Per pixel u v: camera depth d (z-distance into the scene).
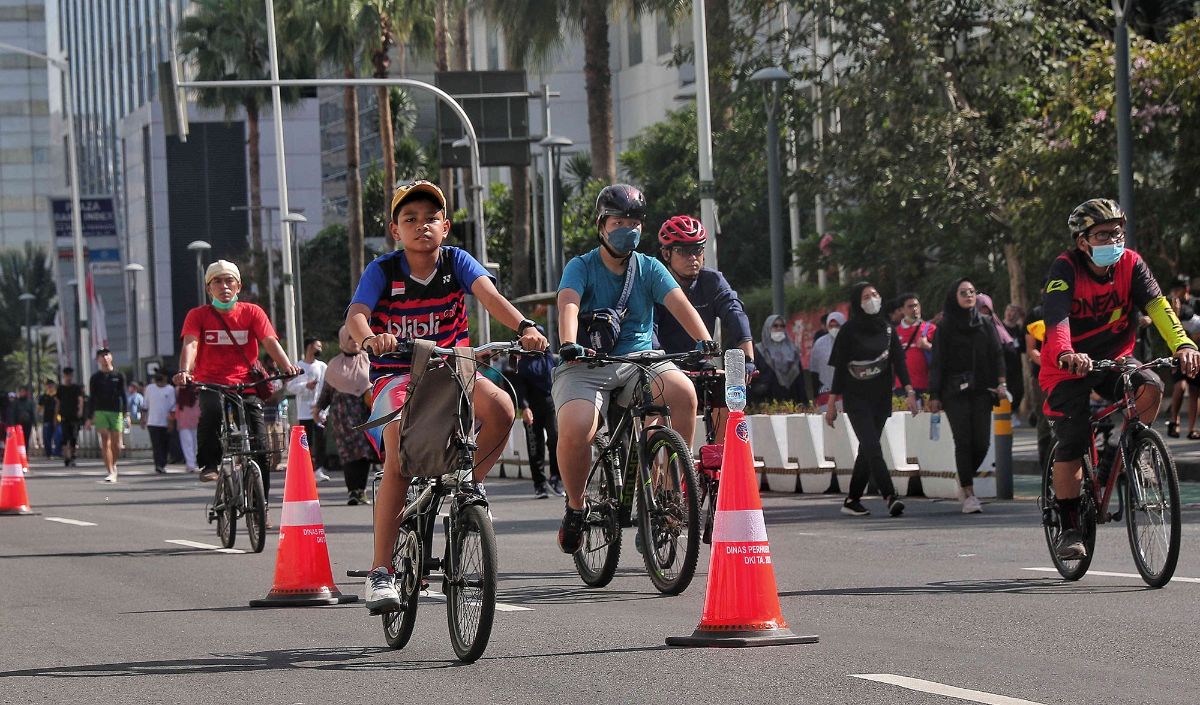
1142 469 16.20
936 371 26.39
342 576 20.09
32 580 20.86
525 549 22.67
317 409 35.56
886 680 11.54
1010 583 17.08
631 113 129.62
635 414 16.67
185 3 166.88
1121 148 37.56
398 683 12.23
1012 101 53.62
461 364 12.78
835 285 64.56
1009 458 29.41
